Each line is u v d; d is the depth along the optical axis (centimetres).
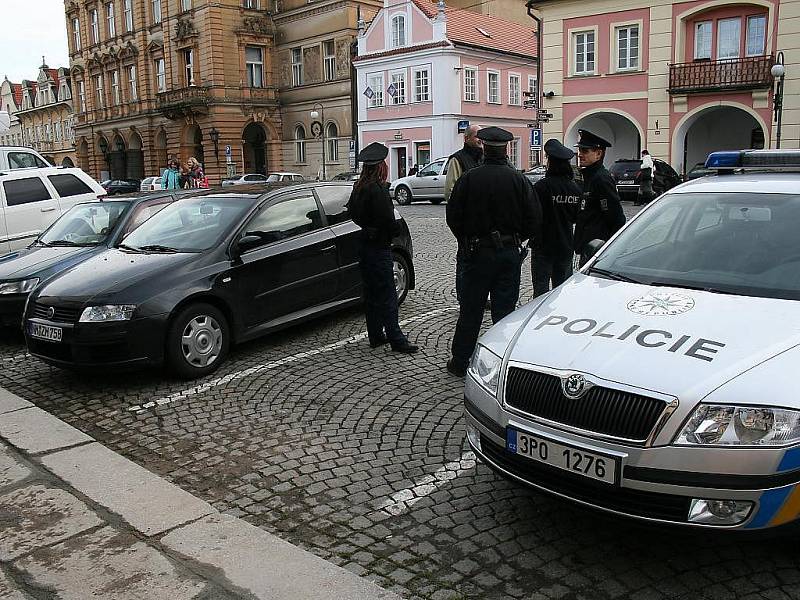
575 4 2750
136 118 5219
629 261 434
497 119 3866
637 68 2659
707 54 2527
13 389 641
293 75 4538
